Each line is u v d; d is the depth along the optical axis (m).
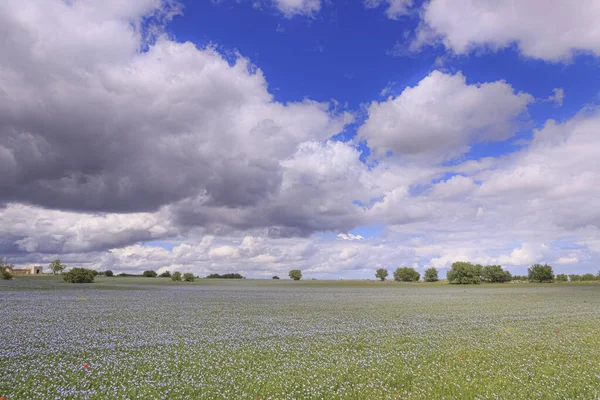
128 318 30.16
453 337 23.14
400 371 14.59
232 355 17.14
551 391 12.41
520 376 14.12
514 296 72.12
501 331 25.88
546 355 17.95
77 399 10.77
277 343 20.45
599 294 79.06
